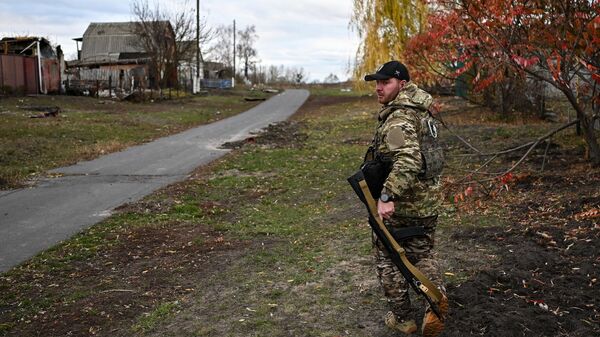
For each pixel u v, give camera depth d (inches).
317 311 170.6
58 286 210.4
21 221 318.0
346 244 241.4
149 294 196.1
